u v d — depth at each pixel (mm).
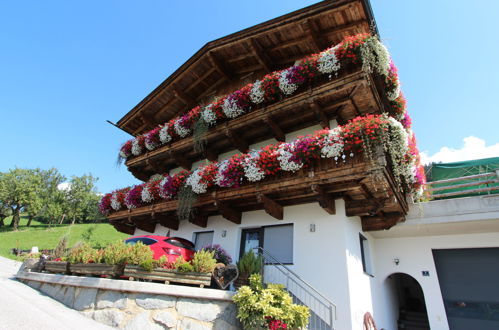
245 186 7711
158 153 11805
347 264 6664
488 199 7879
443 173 11602
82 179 52312
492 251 8797
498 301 8273
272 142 9727
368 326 7121
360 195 7141
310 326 6496
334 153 6254
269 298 5246
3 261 16547
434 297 8945
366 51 7043
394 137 6398
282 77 8172
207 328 4977
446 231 9086
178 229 10836
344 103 7828
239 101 9102
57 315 5008
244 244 8875
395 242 10164
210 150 10820
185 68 11758
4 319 4113
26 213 50688
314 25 8883
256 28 9648
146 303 5133
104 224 44594
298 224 7828
